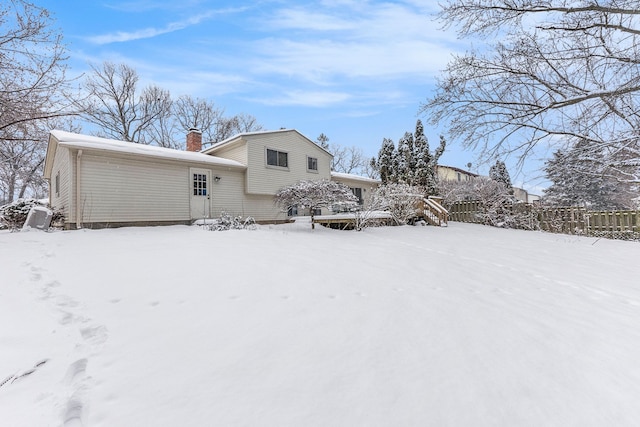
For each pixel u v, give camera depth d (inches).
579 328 120.7
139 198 428.5
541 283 188.4
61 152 449.1
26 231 347.9
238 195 543.5
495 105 267.1
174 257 199.5
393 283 168.9
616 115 250.1
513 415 71.1
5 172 471.2
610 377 87.8
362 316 122.1
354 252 252.7
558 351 101.7
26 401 70.4
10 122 325.1
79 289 139.4
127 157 415.2
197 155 502.9
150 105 1080.8
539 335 113.1
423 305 137.3
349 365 87.8
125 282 148.8
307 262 202.5
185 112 1186.6
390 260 228.7
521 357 97.0
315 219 451.8
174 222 461.4
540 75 259.0
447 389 79.1
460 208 617.0
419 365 89.5
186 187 478.3
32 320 108.8
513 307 141.9
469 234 430.0
